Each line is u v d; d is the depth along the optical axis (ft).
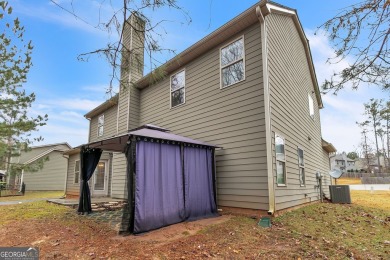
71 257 12.10
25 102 31.78
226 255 12.26
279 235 15.49
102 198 38.45
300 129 30.63
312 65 39.78
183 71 29.94
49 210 26.32
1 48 25.79
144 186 17.08
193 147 21.88
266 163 20.20
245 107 22.61
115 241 14.44
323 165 45.91
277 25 25.99
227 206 22.82
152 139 18.45
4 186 58.90
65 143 74.84
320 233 16.34
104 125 46.24
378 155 114.11
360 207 27.86
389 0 7.73
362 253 13.00
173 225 18.15
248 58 23.03
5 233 17.11
